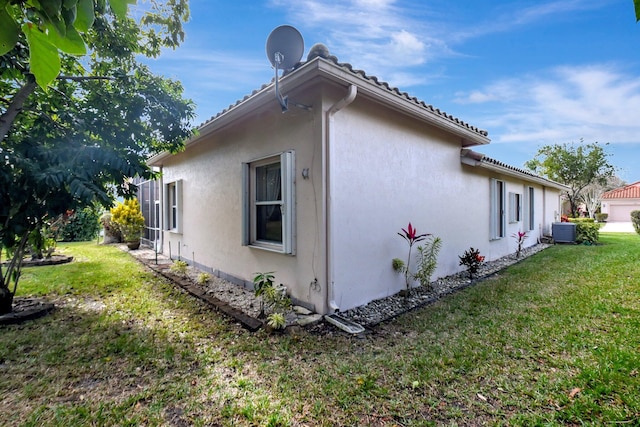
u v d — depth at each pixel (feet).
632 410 7.14
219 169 20.54
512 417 7.02
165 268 23.36
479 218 24.61
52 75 2.97
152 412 7.25
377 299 15.53
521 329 11.83
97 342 10.91
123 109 14.92
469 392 7.98
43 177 10.99
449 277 20.49
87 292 17.25
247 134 17.60
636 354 9.66
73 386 8.29
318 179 13.10
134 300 15.84
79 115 14.07
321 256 13.09
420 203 18.30
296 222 14.43
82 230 43.62
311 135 13.44
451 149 21.17
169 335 11.53
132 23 14.73
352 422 6.95
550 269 22.79
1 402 7.61
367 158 14.94
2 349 10.34
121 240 41.42
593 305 14.37
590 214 90.17
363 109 14.74
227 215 19.65
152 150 17.48
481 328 12.01
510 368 9.07
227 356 9.95
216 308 14.48
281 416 7.13
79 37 2.93
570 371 8.83
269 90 13.00
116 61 14.96
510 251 30.19
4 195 11.62
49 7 2.71
